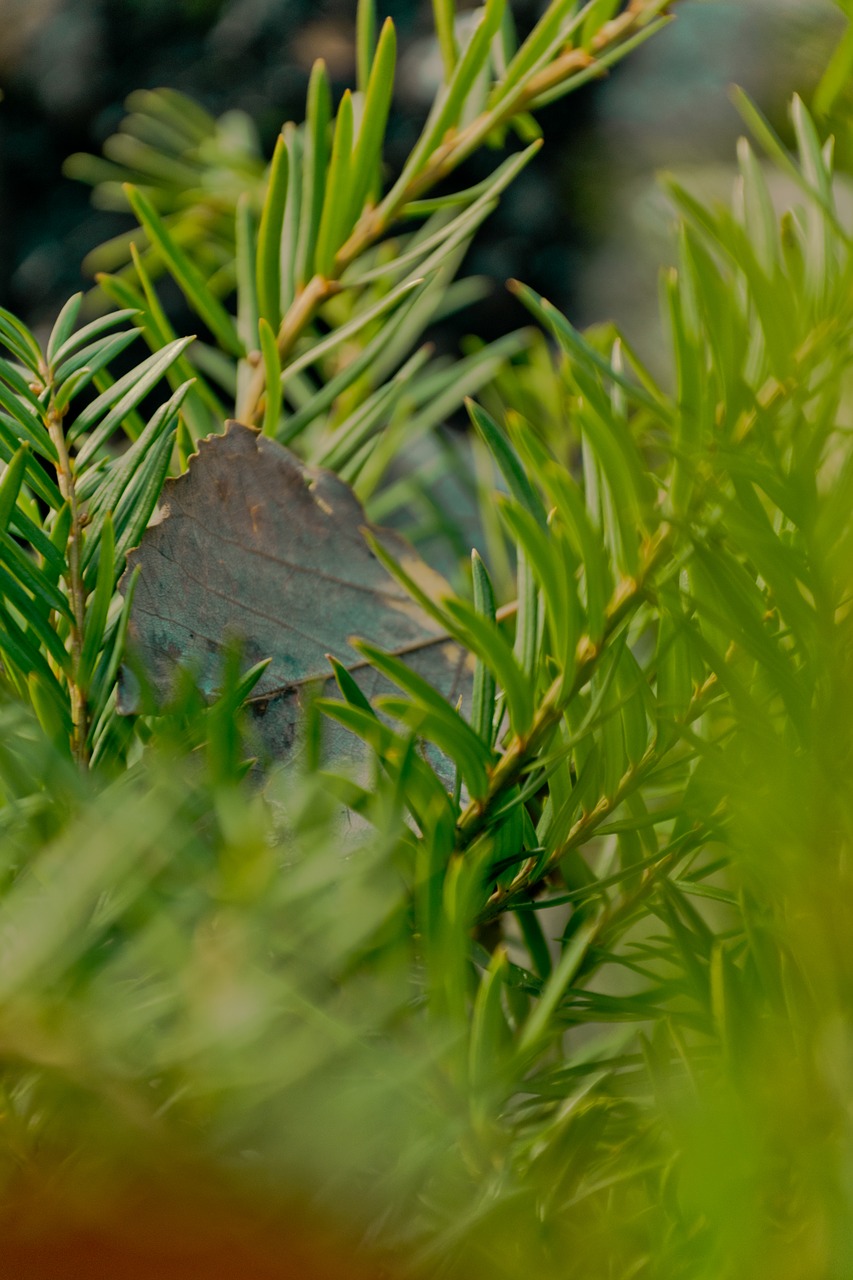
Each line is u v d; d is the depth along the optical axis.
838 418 0.77
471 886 0.76
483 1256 0.75
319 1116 0.67
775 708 0.79
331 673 0.79
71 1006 0.65
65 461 0.79
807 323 0.78
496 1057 0.76
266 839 0.76
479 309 2.00
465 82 0.83
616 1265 0.75
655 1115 0.76
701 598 0.78
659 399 0.79
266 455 0.80
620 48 0.83
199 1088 0.67
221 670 0.78
